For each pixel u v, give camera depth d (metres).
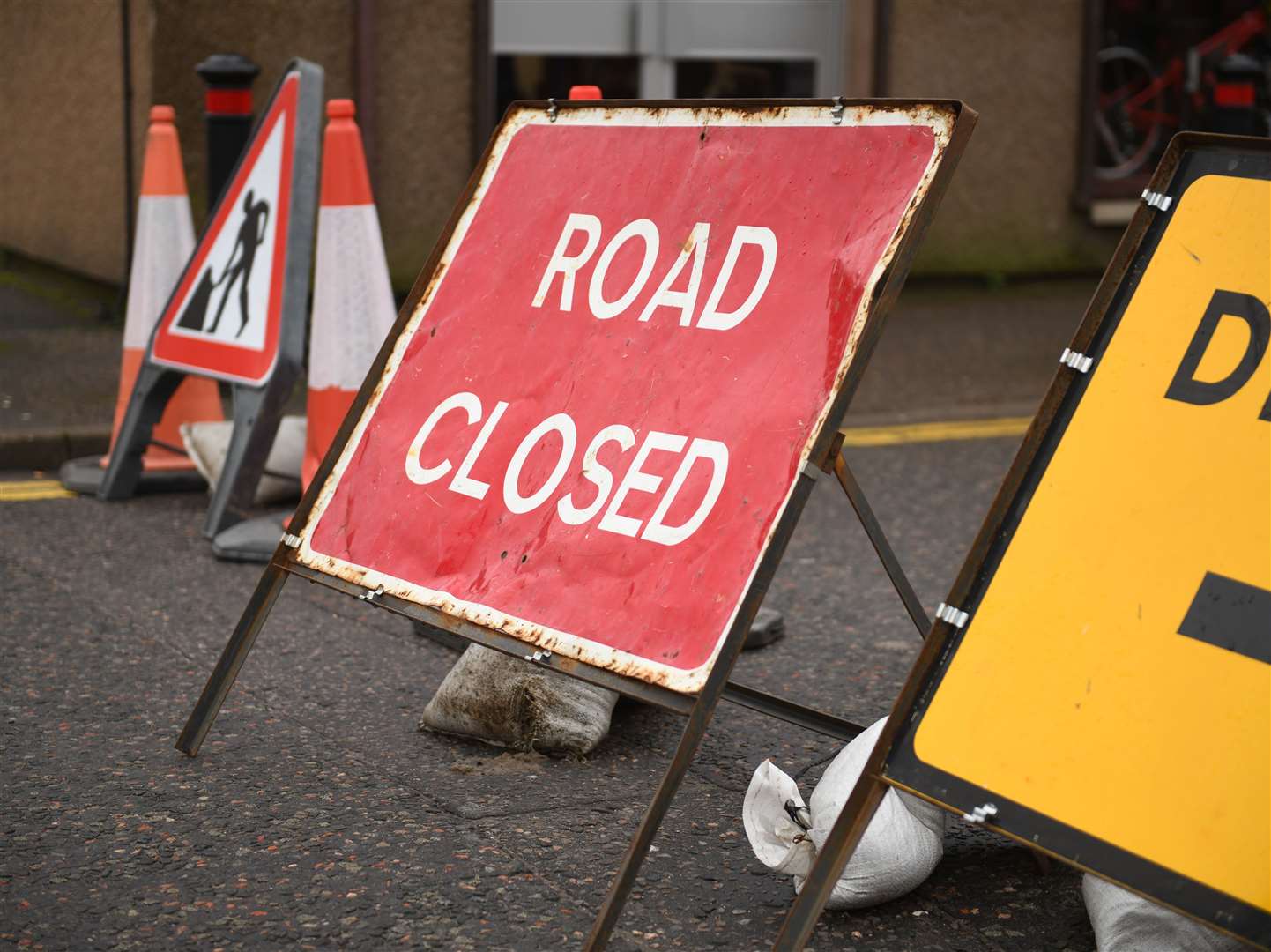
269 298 5.53
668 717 3.90
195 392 6.40
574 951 2.73
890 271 2.76
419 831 3.20
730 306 3.01
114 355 8.34
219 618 4.63
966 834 3.24
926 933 2.83
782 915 2.89
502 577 3.10
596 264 3.30
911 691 2.54
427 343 3.54
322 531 3.49
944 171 2.78
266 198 5.67
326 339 5.48
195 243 6.44
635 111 3.39
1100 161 12.47
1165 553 2.45
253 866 3.03
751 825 2.90
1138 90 12.73
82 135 9.90
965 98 11.33
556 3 10.32
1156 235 2.66
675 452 2.95
